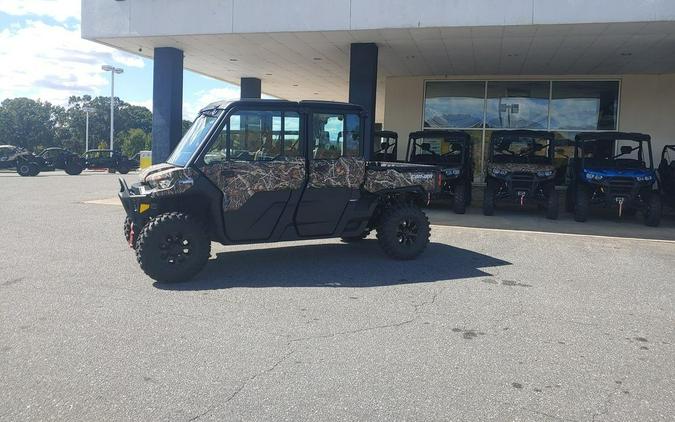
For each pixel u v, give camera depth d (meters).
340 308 5.54
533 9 11.03
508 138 14.54
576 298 6.09
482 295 6.13
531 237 10.34
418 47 13.64
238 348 4.41
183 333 4.73
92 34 13.23
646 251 9.11
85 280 6.47
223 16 12.52
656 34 11.84
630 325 5.18
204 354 4.27
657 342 4.73
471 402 3.55
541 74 17.59
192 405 3.46
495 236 10.38
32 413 3.32
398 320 5.18
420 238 7.99
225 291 6.11
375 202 7.75
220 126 6.68
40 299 5.68
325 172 7.27
